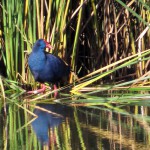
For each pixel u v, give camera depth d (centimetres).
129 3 1334
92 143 831
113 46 1390
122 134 881
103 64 1380
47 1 1287
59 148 811
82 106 1114
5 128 945
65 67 1280
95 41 1367
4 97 1159
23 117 1025
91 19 1359
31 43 1258
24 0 1229
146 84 1252
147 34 1373
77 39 1270
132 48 1351
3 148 822
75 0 1316
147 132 894
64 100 1150
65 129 927
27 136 888
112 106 1112
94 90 1209
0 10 1277
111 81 1373
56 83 1318
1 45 1273
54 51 1293
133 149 793
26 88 1276
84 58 1399
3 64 1305
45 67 1245
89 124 956
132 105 1114
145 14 1356
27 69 1284
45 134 894
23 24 1246
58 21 1252
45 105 1123
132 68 1436
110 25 1379
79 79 1220
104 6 1361
